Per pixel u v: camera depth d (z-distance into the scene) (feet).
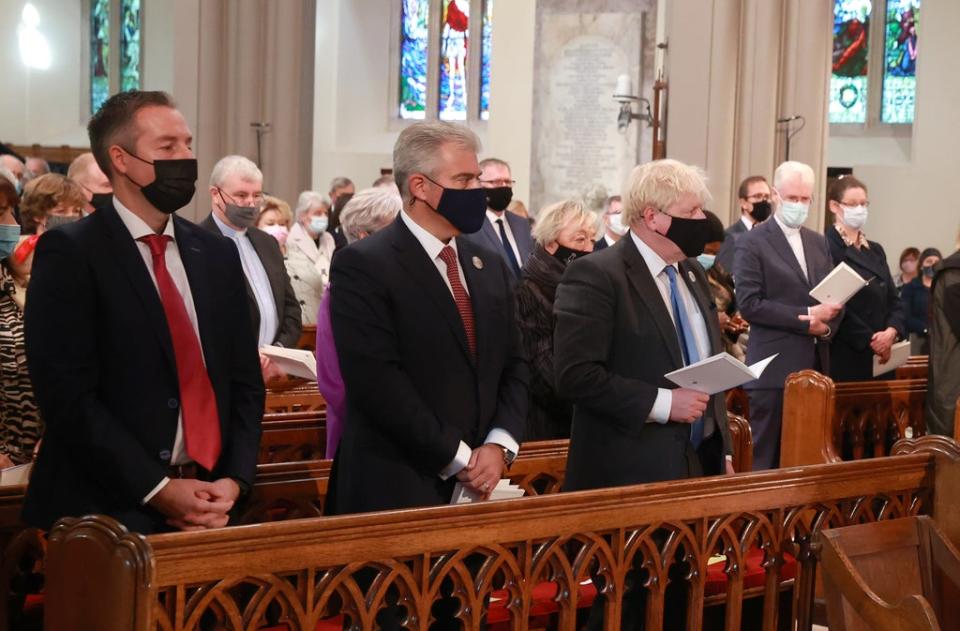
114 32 65.05
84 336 9.31
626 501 10.48
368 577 10.21
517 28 45.21
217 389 9.91
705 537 11.19
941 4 47.85
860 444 18.61
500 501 9.62
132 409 9.46
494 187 20.42
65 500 9.32
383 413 10.10
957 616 11.34
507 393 11.02
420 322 10.37
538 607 12.60
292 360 14.26
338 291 10.41
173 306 9.76
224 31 39.29
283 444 14.39
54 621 8.07
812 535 11.59
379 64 59.62
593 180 44.14
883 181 49.80
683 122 33.47
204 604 8.16
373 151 58.90
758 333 18.89
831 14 33.14
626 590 11.67
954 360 16.76
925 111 48.57
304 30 39.52
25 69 65.41
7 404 12.57
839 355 19.77
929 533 11.57
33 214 14.82
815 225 33.22
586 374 11.47
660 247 11.88
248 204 17.31
